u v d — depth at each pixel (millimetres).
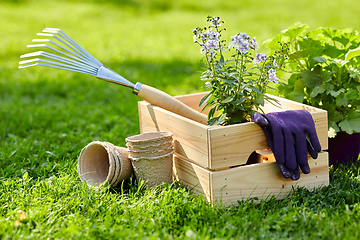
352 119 2256
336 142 2291
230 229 2027
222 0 12016
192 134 2141
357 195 2121
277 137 2107
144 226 2049
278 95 2355
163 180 2176
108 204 2117
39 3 11352
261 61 2141
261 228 2029
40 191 2170
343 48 2324
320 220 2039
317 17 8750
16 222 2051
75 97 3527
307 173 2131
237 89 2168
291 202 2102
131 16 10250
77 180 2248
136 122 2730
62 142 2551
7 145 2477
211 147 2094
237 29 7609
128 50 6121
